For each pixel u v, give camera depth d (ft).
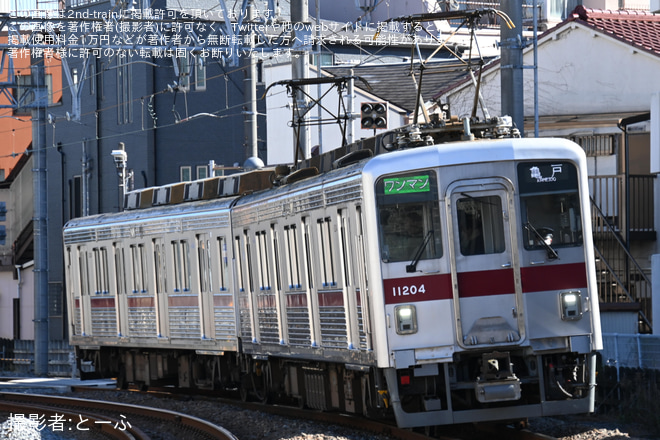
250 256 185.68
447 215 130.72
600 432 133.28
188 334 213.87
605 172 251.39
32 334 527.81
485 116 147.43
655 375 151.94
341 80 184.34
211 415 186.91
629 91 253.65
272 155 407.64
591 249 133.69
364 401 147.13
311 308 158.51
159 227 222.69
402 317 130.52
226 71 467.93
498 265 131.13
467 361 133.18
